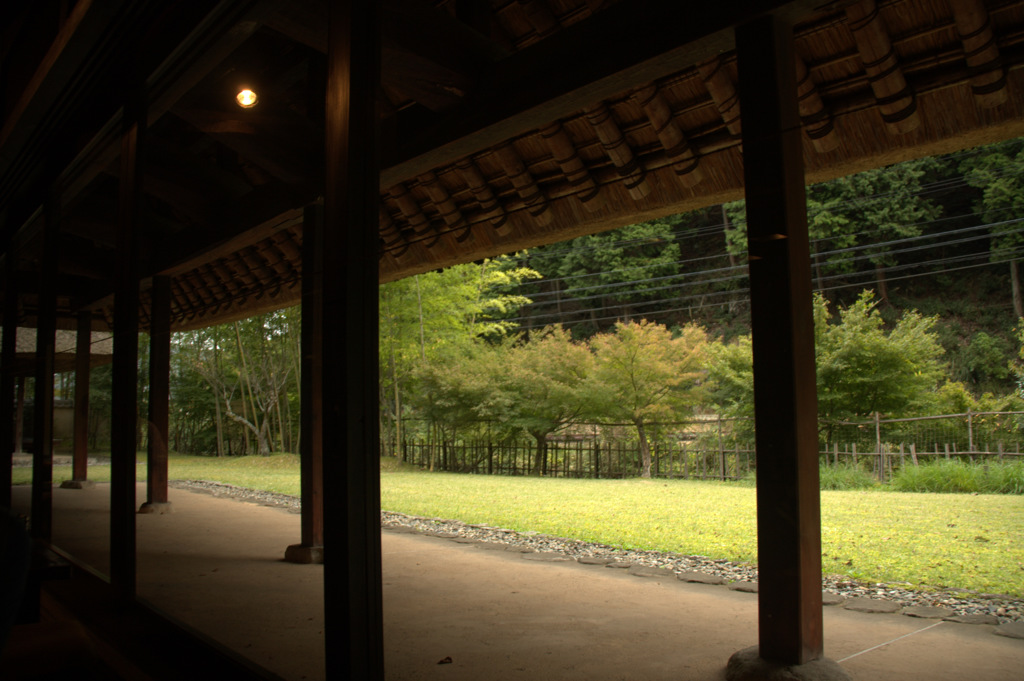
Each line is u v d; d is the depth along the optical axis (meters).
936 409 11.24
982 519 5.48
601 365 13.65
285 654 2.24
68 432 6.42
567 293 27.23
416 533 5.38
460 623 2.67
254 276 5.71
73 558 3.80
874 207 19.00
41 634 1.85
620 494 8.67
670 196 2.99
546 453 14.14
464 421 14.72
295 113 3.60
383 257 4.75
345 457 1.64
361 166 1.72
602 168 3.16
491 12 2.95
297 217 3.99
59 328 6.57
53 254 4.39
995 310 17.42
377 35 1.79
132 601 2.89
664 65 2.19
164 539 4.90
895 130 2.28
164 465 5.83
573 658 2.21
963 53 2.07
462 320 17.61
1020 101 2.05
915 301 18.64
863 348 11.18
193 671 2.09
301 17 2.45
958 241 17.53
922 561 3.77
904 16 2.09
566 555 4.29
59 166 4.13
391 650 2.32
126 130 3.19
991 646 2.22
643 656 2.23
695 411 14.37
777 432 1.86
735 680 1.88
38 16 3.77
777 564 1.85
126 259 3.05
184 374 7.47
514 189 3.59
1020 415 10.48
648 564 3.94
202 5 2.52
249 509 6.84
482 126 2.68
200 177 4.54
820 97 2.42
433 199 3.87
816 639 1.86
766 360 1.89
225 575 3.62
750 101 1.93
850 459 10.62
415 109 3.05
